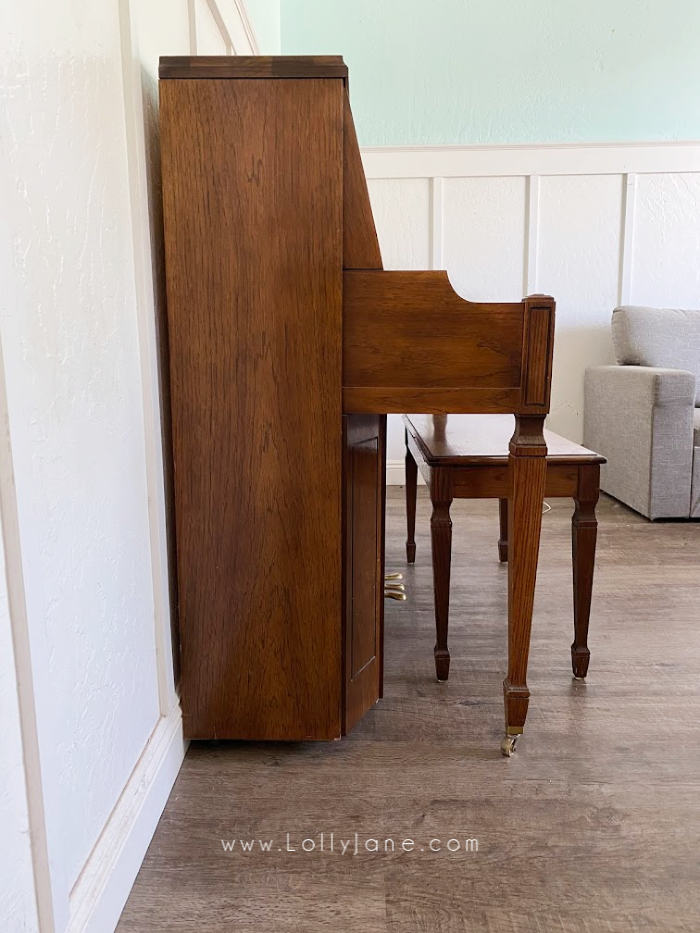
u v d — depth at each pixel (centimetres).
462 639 188
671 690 158
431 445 173
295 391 122
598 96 366
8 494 64
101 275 93
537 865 103
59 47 79
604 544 272
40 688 69
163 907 95
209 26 169
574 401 384
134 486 107
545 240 369
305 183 116
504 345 121
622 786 123
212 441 124
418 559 260
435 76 365
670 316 345
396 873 101
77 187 84
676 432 298
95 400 90
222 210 117
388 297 120
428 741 138
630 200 363
